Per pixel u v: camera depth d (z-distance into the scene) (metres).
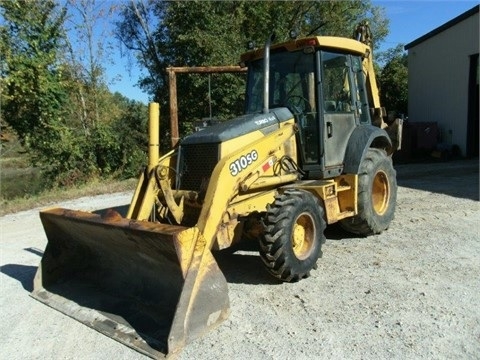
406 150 16.00
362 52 6.27
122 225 3.86
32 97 13.58
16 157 16.28
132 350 3.52
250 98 6.09
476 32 15.82
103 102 17.72
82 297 4.45
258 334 3.65
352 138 5.94
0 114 13.56
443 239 5.95
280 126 5.23
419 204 8.16
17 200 11.61
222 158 4.46
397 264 5.09
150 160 4.54
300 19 20.09
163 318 3.77
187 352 3.41
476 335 3.48
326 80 5.58
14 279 5.41
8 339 3.86
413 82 19.62
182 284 3.52
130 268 4.37
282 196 4.61
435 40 17.98
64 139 14.68
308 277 4.80
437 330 3.58
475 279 4.56
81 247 4.84
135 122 17.69
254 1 17.55
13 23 13.61
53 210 4.77
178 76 16.08
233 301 4.30
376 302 4.12
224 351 3.41
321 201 5.12
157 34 17.89
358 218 5.97
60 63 14.93
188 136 4.91
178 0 15.68
